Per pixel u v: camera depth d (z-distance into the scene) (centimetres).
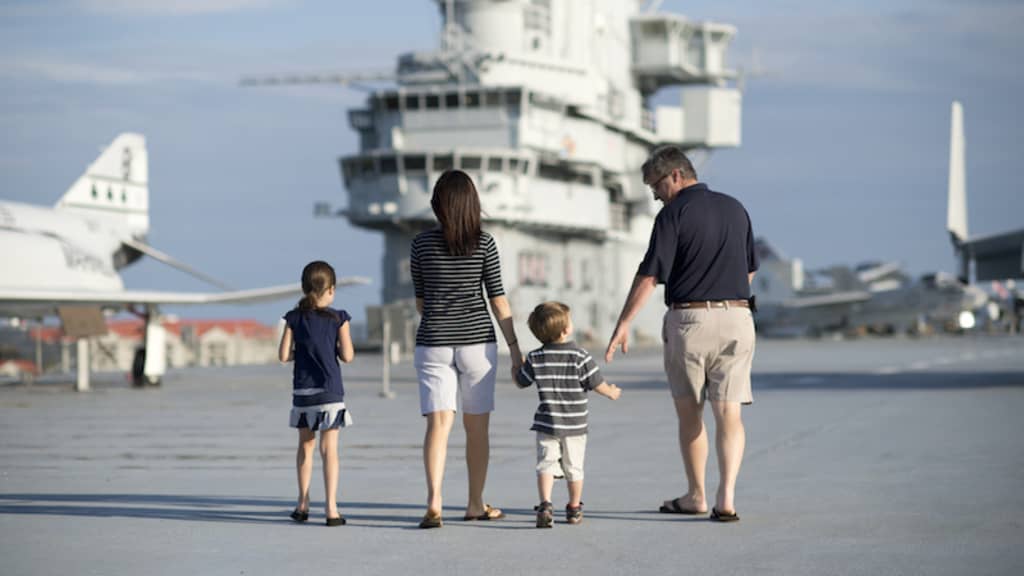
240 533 1170
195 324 13088
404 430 2581
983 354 7838
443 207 1209
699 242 1237
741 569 962
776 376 4962
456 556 1035
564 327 1206
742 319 1234
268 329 14075
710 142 13312
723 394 1230
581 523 1214
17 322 5916
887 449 1945
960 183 4806
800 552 1034
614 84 12488
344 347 1238
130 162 6000
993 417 2605
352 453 2061
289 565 1001
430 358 1216
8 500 1445
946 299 17938
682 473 1681
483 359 1219
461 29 11088
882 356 7762
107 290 4928
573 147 11619
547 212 11419
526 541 1109
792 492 1427
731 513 1214
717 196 1262
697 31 13262
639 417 2850
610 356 1237
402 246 11462
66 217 5406
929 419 2569
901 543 1073
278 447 2212
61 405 3622
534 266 11900
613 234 13175
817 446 2014
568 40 11581
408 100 10919
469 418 1230
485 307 1236
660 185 1289
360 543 1106
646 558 1016
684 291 1247
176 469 1830
